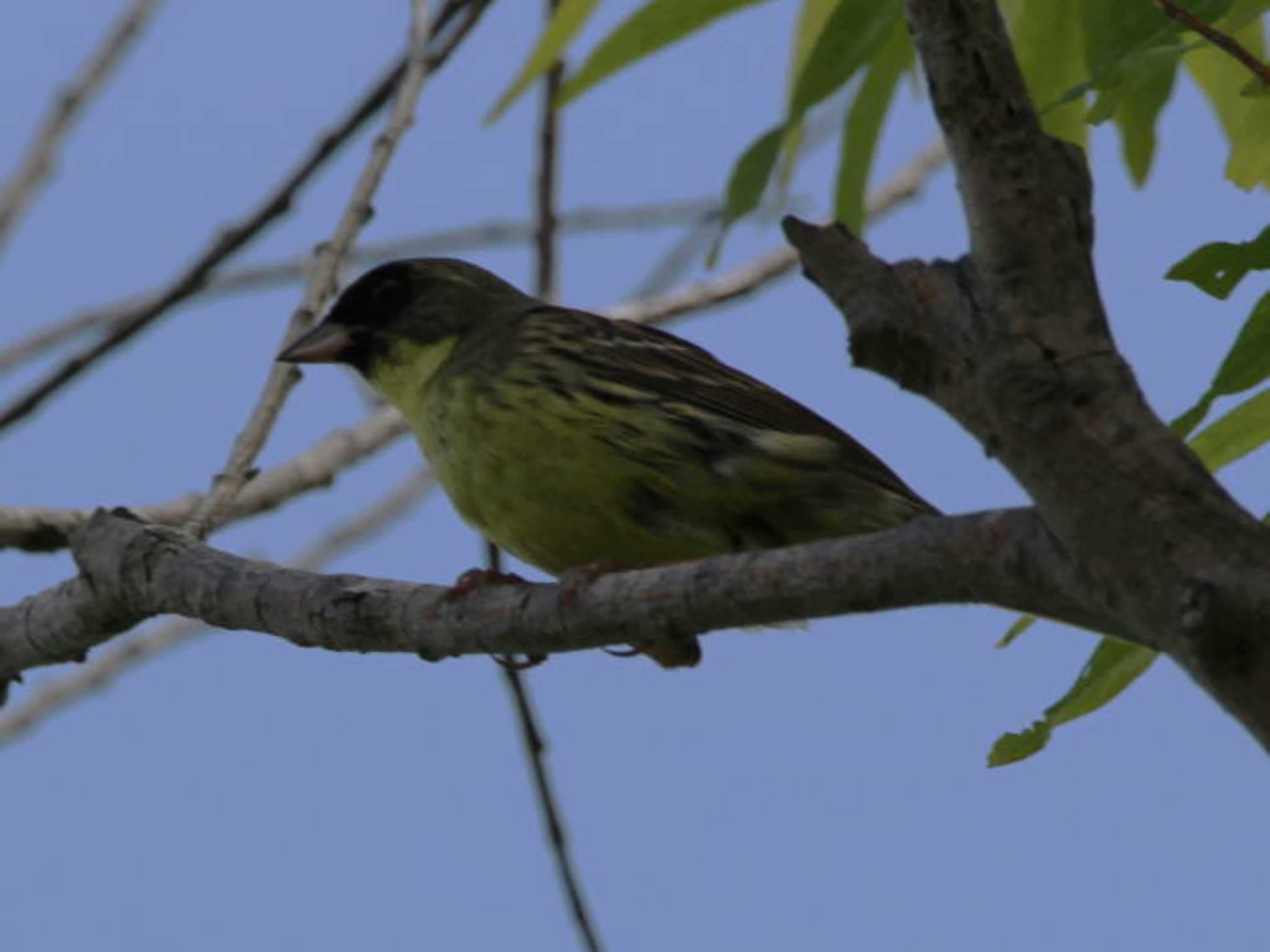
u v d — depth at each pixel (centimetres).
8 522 1195
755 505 1129
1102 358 643
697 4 1241
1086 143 1198
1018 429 644
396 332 1323
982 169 657
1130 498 627
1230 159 1098
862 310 667
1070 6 1167
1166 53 873
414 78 1220
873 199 1436
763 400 1157
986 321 654
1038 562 662
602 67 1254
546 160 1323
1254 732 589
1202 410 820
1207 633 584
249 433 1093
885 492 1120
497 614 873
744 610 771
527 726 1134
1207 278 796
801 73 1152
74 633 1051
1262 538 615
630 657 1136
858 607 730
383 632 917
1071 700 863
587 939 1136
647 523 1148
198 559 998
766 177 1098
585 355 1161
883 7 1103
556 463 1145
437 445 1190
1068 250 653
